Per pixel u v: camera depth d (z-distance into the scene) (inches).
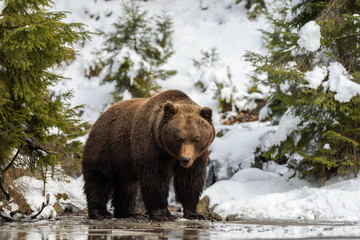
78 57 1301.7
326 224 404.5
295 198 556.7
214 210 580.4
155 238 261.0
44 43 383.2
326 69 588.1
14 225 367.9
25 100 410.9
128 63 1111.0
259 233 299.9
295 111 624.1
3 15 387.2
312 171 620.4
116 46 1158.3
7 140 397.4
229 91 1107.9
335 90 557.6
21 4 397.4
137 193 512.4
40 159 449.1
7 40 369.7
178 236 273.4
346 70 603.5
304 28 572.7
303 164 646.5
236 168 818.8
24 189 497.0
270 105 882.1
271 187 651.5
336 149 591.2
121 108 484.7
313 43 569.0
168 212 437.1
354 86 548.4
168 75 1161.4
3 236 271.1
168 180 425.7
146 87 1113.4
